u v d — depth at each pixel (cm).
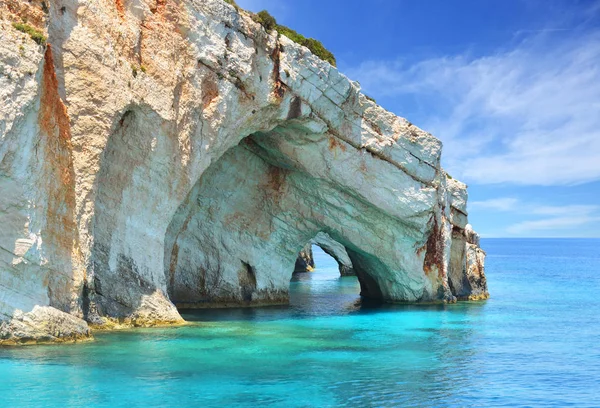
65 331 2062
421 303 4116
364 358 2153
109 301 2448
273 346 2266
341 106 3509
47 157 2072
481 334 2827
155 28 2608
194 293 3522
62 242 2130
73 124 2248
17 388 1545
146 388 1599
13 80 1927
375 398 1639
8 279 1939
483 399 1695
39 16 2102
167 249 3369
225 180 3578
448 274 4388
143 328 2469
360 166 3662
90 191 2261
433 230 4100
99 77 2312
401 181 3788
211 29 2830
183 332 2450
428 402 1639
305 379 1789
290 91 3209
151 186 2608
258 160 3681
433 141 3941
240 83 2952
